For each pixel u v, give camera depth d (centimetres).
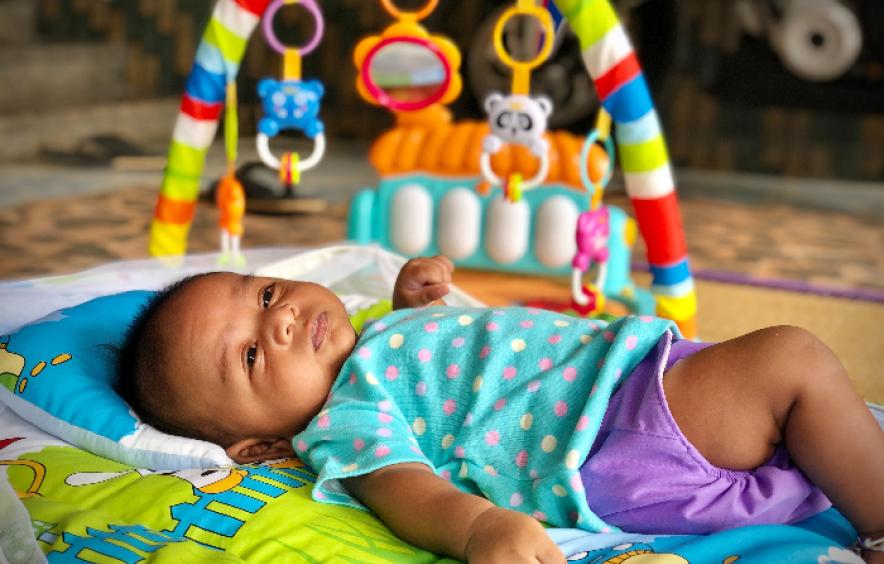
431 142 250
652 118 170
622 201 368
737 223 347
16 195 354
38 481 115
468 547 98
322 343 125
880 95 415
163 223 190
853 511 103
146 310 132
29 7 500
